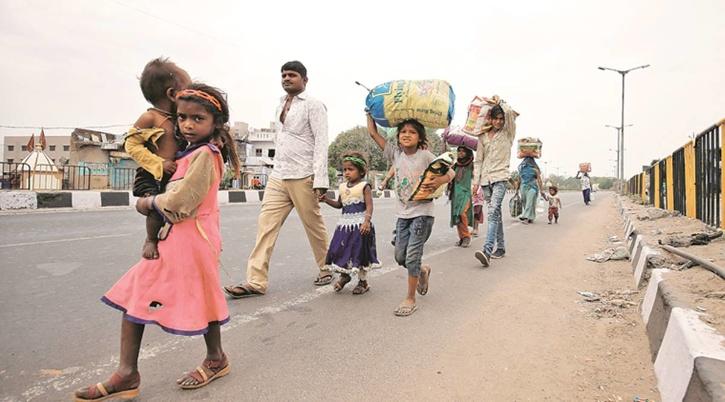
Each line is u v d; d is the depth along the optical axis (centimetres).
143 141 222
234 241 723
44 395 232
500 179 575
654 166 1334
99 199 1359
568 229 961
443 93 366
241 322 341
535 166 1074
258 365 269
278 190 424
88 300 394
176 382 247
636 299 388
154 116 230
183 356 281
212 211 238
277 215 424
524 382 249
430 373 260
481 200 831
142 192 226
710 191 603
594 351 288
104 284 446
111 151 3681
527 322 345
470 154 688
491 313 367
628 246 651
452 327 334
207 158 221
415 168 377
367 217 416
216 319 237
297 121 415
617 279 475
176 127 234
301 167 418
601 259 584
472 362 274
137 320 216
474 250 671
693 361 193
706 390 171
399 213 385
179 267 222
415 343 303
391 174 589
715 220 582
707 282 302
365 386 244
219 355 250
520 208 1165
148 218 222
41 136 3509
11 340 304
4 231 788
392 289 441
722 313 243
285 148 420
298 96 421
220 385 244
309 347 295
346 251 414
